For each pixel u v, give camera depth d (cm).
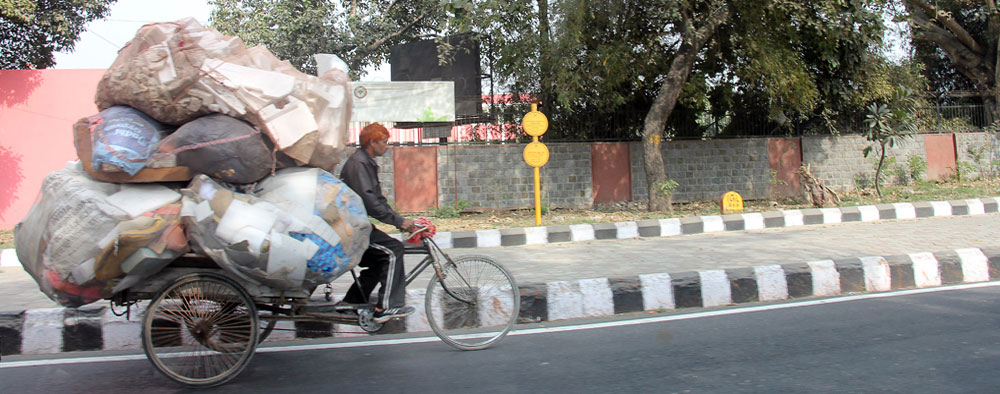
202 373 388
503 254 869
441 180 1420
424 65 1490
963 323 505
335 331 519
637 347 463
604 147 1522
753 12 1316
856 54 1533
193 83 362
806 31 1415
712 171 1591
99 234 338
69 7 1284
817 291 646
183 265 383
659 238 1020
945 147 1814
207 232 352
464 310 487
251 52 402
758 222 1124
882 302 591
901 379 379
